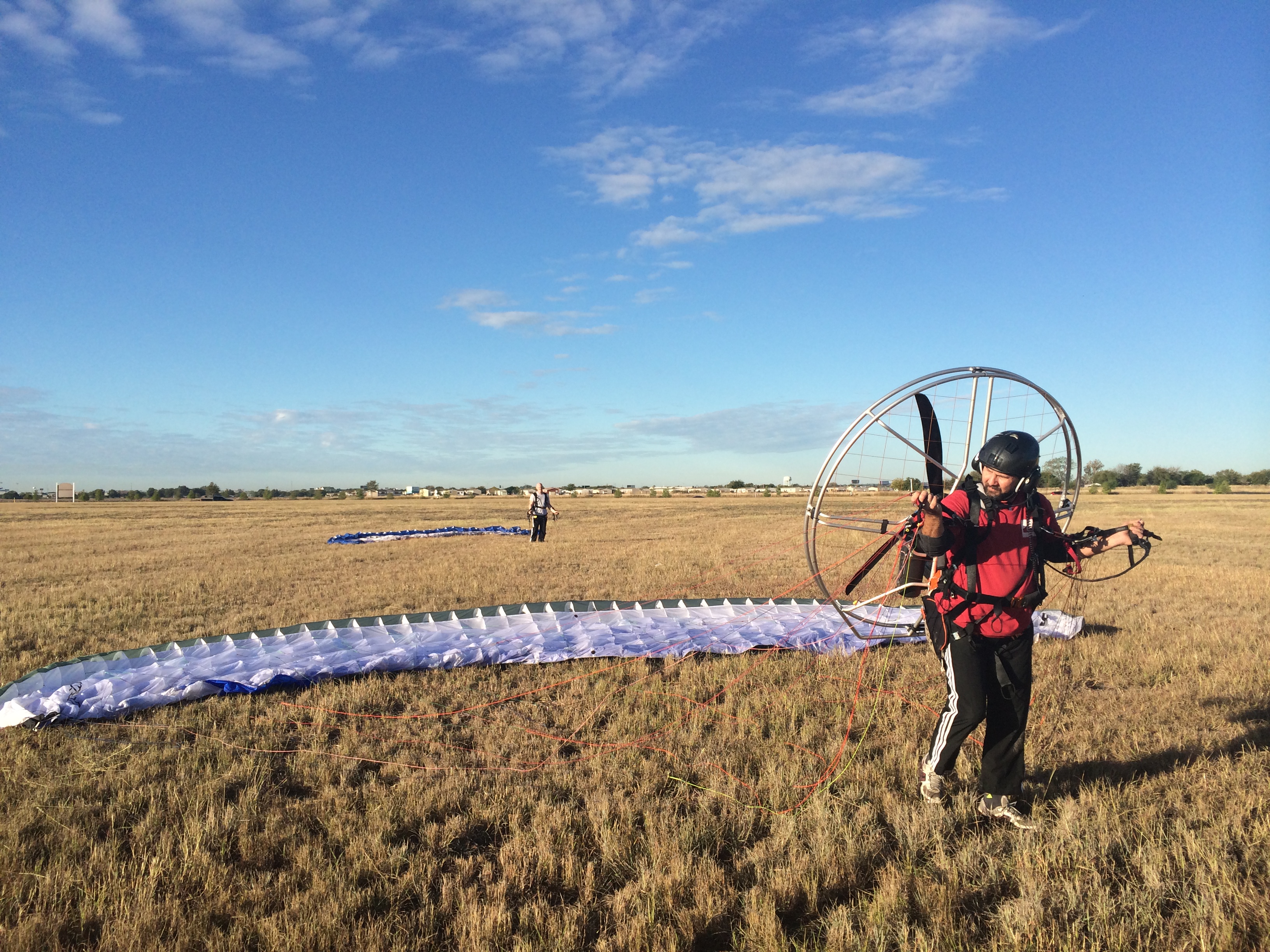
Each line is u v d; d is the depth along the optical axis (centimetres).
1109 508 3475
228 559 1681
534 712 539
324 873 318
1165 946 268
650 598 1065
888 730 495
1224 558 1534
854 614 421
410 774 430
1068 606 928
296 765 441
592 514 3844
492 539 2197
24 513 4822
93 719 523
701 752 451
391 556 1700
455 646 711
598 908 301
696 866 324
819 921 290
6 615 952
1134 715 517
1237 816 360
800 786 403
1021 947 267
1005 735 365
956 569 367
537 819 367
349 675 631
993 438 368
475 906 289
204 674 618
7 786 409
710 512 3934
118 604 1048
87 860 332
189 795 394
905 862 329
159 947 267
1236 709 526
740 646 713
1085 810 367
